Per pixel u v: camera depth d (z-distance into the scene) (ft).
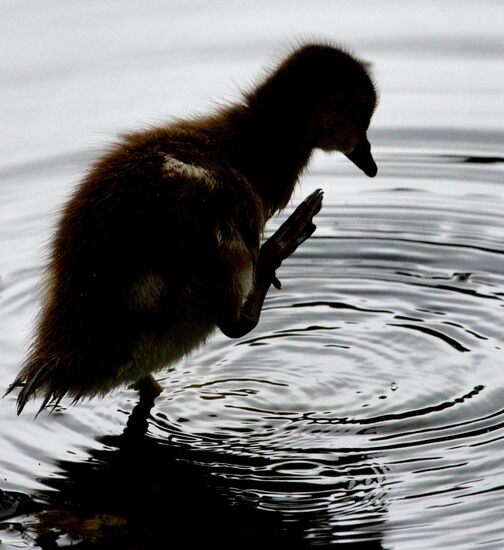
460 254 45.68
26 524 29.48
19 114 55.42
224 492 30.78
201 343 35.09
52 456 32.73
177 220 32.09
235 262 33.01
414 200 50.19
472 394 35.65
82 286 32.27
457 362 37.68
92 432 34.14
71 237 32.73
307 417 34.78
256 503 30.25
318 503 30.19
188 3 66.03
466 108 56.54
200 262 32.53
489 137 54.49
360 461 32.17
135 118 53.67
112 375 32.86
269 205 36.47
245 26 62.95
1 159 52.11
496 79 58.70
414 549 27.96
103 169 33.40
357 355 38.55
